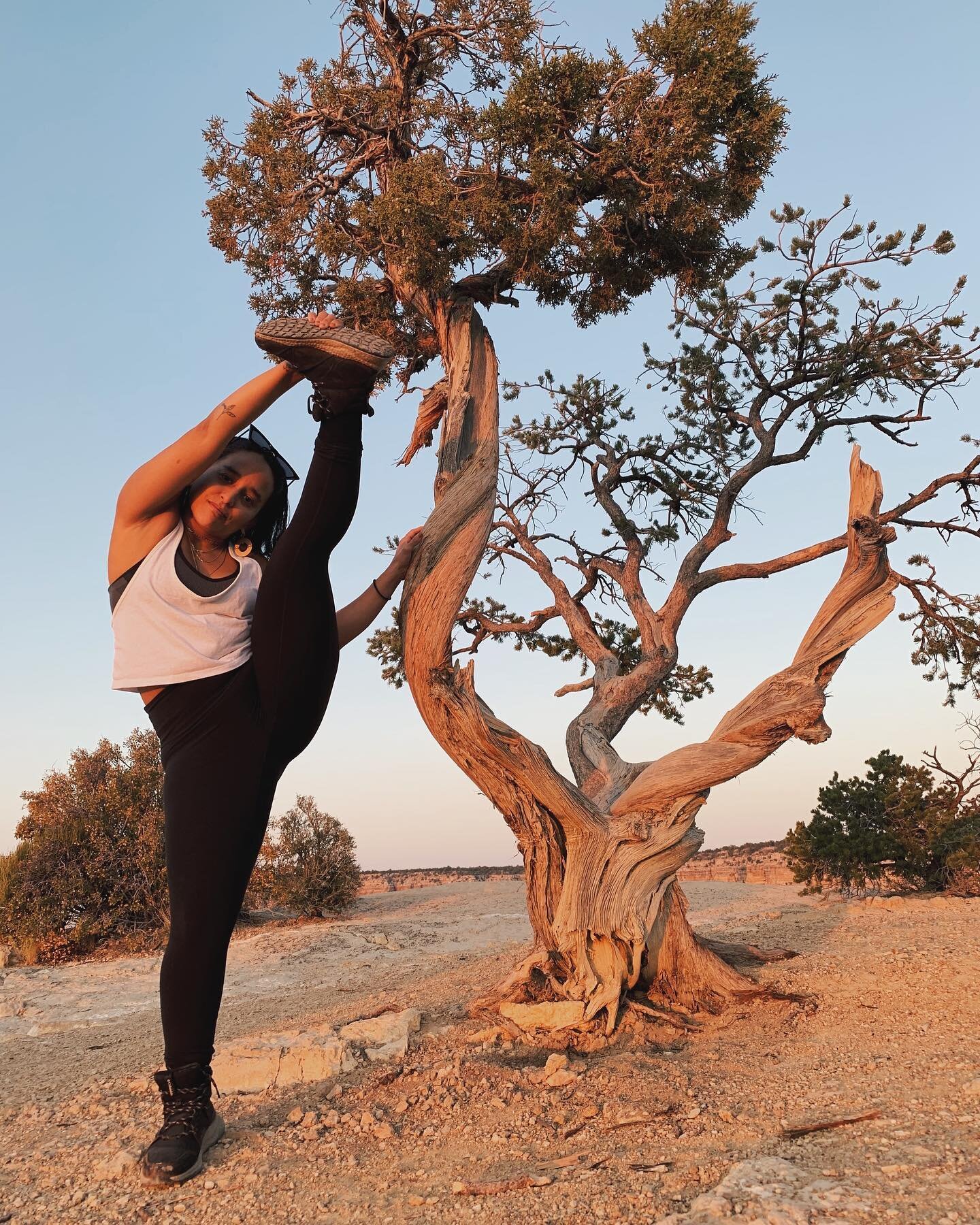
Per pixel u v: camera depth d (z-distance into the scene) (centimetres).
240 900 380
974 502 1026
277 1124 461
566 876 663
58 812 1677
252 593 388
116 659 377
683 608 934
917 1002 591
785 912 1102
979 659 1077
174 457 364
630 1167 373
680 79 743
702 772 664
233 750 371
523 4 813
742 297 1040
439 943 1417
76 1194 386
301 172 855
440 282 737
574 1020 609
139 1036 864
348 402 363
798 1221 296
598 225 797
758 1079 479
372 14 833
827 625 685
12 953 1571
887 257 999
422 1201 360
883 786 1507
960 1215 290
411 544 482
